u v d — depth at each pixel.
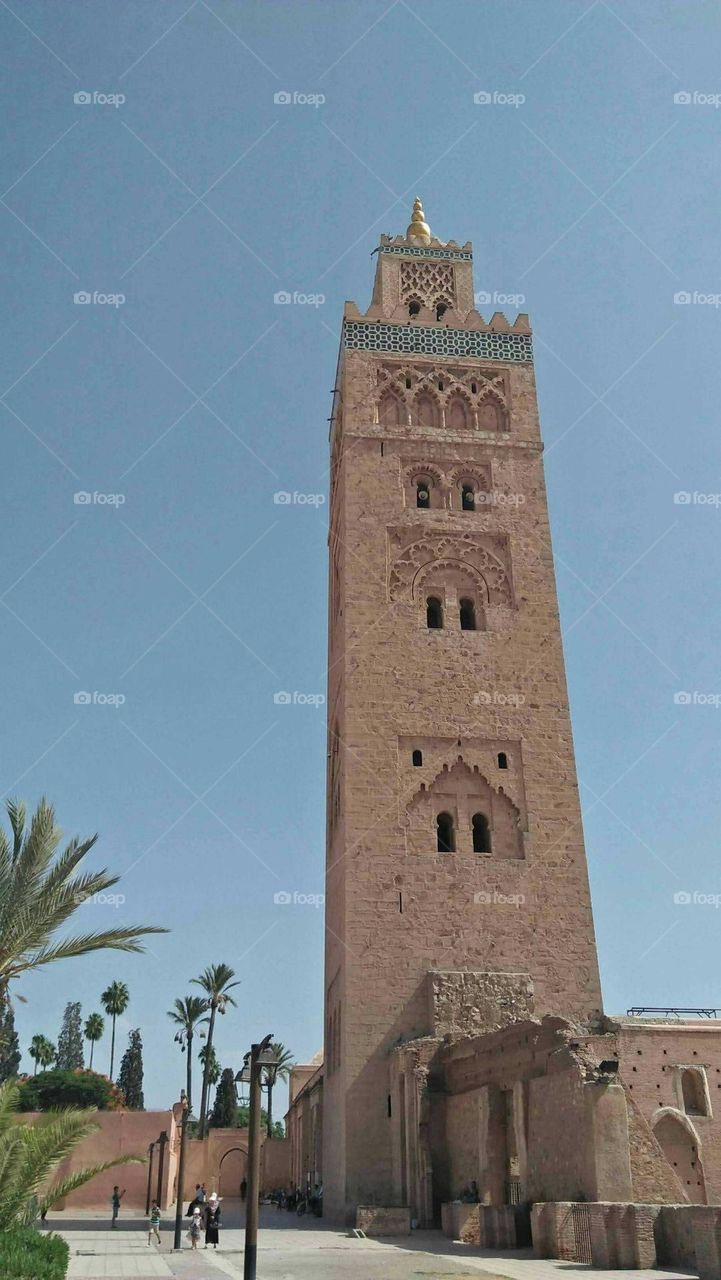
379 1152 39.34
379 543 50.09
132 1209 54.81
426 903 43.38
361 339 54.56
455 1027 40.75
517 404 54.28
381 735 46.28
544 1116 29.97
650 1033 42.66
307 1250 29.78
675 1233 22.86
